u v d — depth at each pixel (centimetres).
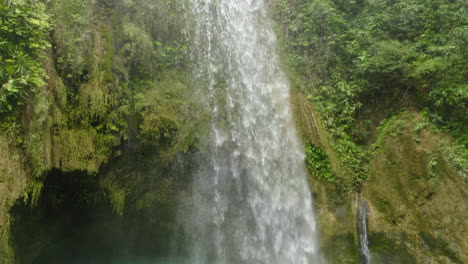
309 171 655
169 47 654
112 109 529
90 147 499
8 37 401
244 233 646
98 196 547
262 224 645
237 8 800
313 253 616
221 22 755
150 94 584
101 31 547
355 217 638
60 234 542
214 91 678
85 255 609
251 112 707
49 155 443
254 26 820
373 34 783
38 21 427
